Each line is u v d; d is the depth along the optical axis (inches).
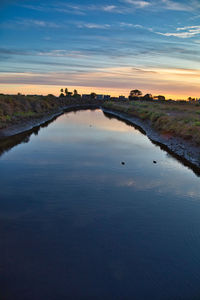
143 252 284.5
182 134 964.0
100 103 5821.9
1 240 307.0
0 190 481.4
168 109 2208.4
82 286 230.2
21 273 246.7
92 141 1048.2
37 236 317.1
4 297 216.4
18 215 376.8
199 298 216.8
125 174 590.9
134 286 231.0
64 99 5009.8
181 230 336.5
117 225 348.5
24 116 1637.6
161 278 241.6
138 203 426.6
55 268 254.4
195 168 645.3
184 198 451.5
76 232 328.2
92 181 538.0
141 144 989.8
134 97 6127.0
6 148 884.6
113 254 280.1
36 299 214.5
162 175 588.7
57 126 1606.8
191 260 270.1
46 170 616.4
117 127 1588.3
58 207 406.3
